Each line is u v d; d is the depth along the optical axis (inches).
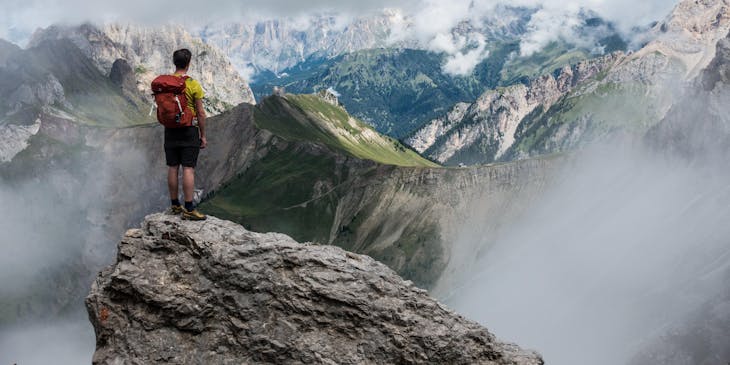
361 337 779.4
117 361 760.3
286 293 783.7
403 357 774.5
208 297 778.2
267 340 764.6
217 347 769.6
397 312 788.6
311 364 760.3
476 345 794.2
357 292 791.7
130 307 781.3
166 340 767.7
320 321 780.0
